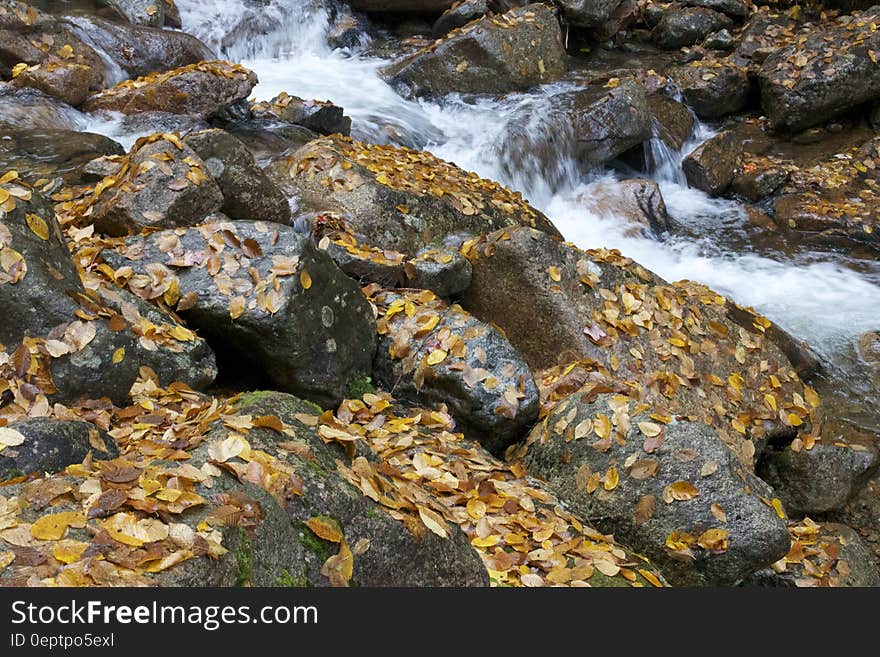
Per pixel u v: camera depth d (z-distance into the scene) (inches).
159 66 213.6
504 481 111.8
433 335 126.0
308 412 91.6
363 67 271.7
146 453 87.7
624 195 224.1
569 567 100.3
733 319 163.6
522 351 143.1
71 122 180.1
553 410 120.3
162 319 111.3
